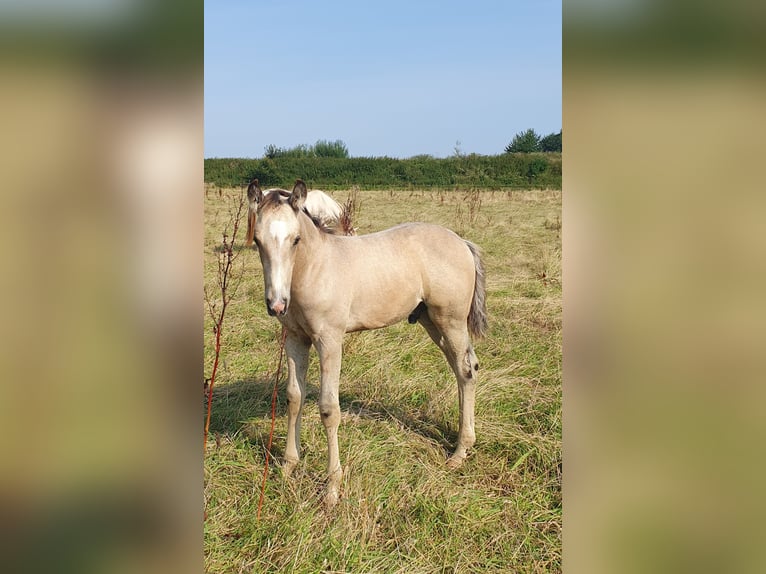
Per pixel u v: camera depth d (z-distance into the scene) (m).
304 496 2.87
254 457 3.25
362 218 12.20
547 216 13.20
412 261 3.26
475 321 3.52
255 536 2.55
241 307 5.79
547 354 4.64
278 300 2.55
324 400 2.95
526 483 3.05
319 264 2.89
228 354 4.72
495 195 20.55
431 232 3.41
